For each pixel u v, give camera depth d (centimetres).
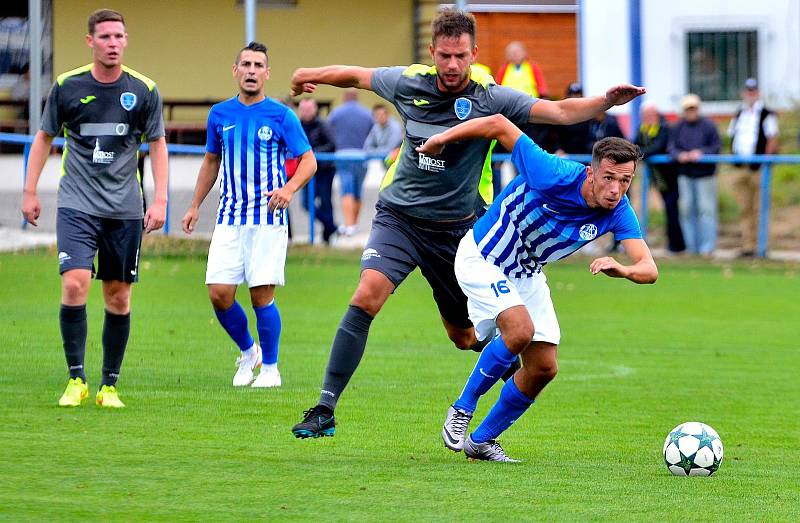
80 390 2220
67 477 1641
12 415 2108
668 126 5416
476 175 2003
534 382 1828
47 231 5119
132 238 2220
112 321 2217
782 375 2817
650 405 2409
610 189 1703
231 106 2534
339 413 2239
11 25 6575
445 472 1742
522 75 5391
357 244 5547
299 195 5572
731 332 3556
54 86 2189
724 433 2136
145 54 6919
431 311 3906
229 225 2512
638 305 4131
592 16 7550
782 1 8200
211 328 3338
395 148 5866
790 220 5866
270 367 2533
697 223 5391
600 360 3022
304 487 1617
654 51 8262
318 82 2016
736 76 8294
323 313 3753
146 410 2191
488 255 1834
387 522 1439
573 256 5406
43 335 3089
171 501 1521
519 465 1816
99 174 2205
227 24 6962
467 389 1852
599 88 7594
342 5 7088
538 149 1778
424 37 7119
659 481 1711
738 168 5366
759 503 1577
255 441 1942
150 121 2225
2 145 5009
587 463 1845
